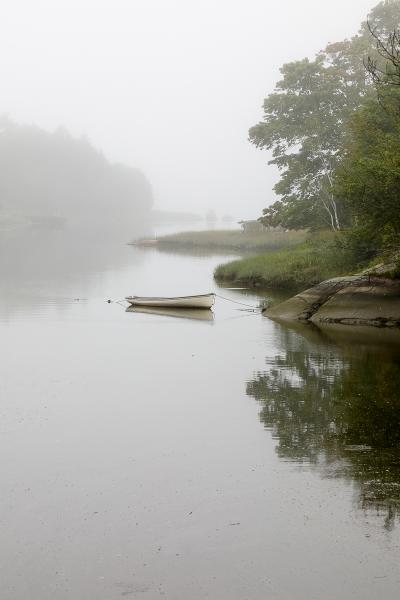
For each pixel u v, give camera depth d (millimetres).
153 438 10297
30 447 9883
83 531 7246
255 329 21656
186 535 7133
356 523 7316
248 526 7309
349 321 22625
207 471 8906
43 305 27781
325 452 9570
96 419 11320
